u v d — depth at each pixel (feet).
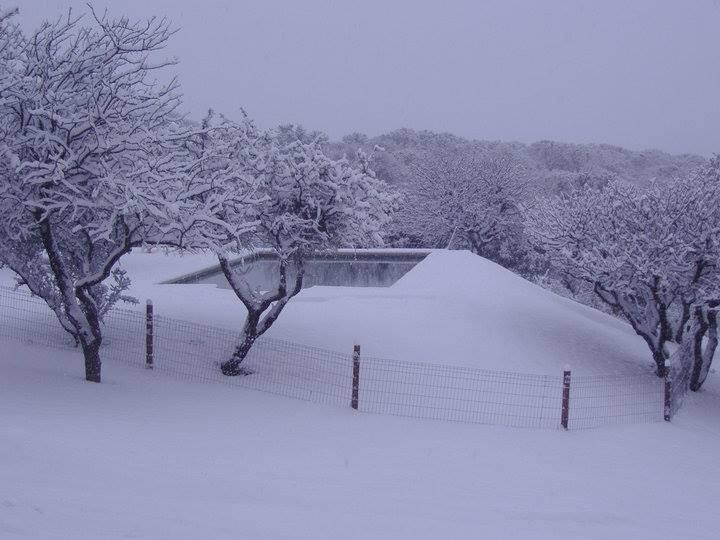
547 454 36.60
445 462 32.09
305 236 45.42
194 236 37.11
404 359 55.16
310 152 44.19
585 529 21.25
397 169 226.17
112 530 14.03
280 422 36.42
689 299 63.98
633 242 61.82
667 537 21.27
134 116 38.14
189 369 45.39
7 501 14.94
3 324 48.29
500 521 21.21
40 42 36.42
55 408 30.96
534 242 75.51
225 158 43.60
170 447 26.94
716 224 61.77
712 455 40.86
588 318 82.17
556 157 293.64
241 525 16.49
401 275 102.73
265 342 52.21
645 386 59.57
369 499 22.44
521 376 55.72
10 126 36.58
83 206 36.09
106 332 49.34
